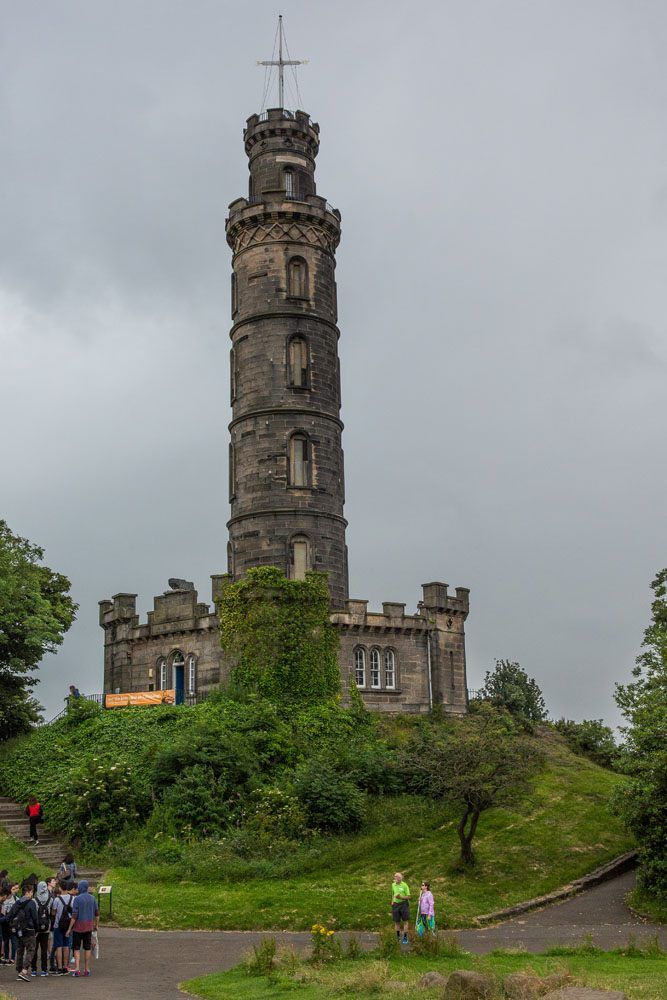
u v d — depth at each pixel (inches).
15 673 2305.6
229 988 885.8
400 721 2188.7
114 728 2042.3
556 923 1341.0
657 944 1111.0
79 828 1728.6
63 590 2635.3
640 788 1462.8
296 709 2078.0
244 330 2362.2
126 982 949.8
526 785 1635.1
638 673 1612.9
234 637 2148.1
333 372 2375.7
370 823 1755.7
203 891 1451.8
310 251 2389.3
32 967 1032.2
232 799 1755.7
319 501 2267.5
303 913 1328.7
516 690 2923.2
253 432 2297.0
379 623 2246.6
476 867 1562.5
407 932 1133.7
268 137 2459.4
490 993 783.7
